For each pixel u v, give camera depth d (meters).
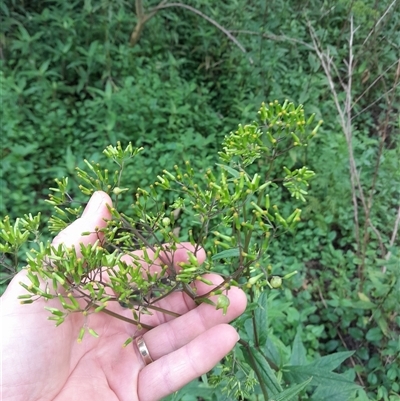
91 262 0.16
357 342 0.39
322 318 0.40
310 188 0.46
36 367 0.19
